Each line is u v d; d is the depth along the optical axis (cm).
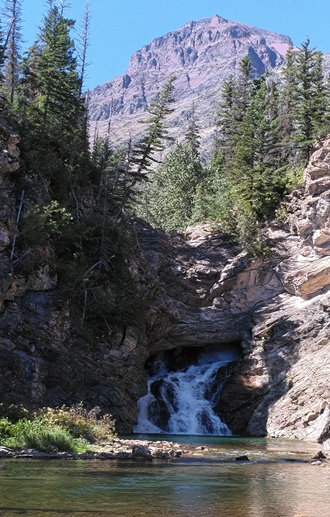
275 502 1650
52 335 4212
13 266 4188
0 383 3772
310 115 6606
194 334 5509
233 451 3178
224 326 5547
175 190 7819
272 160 6800
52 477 1927
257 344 5325
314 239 5488
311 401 4662
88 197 5441
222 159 8538
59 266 4512
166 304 5425
